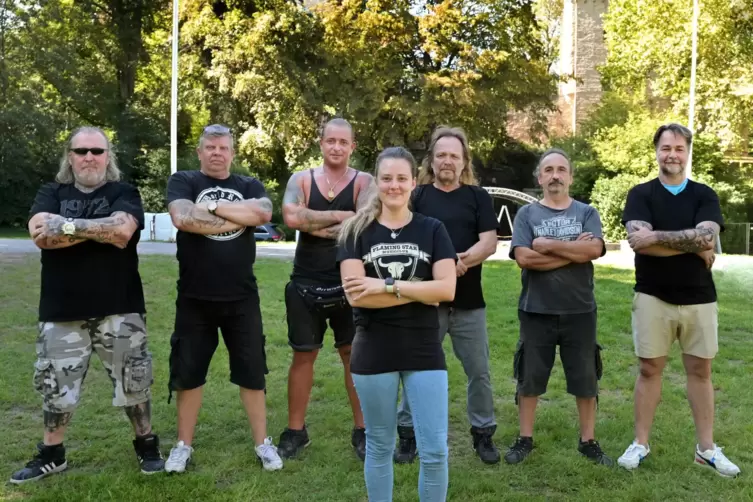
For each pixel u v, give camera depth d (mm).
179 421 3795
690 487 3572
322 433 4332
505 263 13078
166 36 32188
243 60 26047
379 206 2979
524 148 34656
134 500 3271
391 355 2822
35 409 4555
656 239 3682
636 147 24719
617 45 26844
